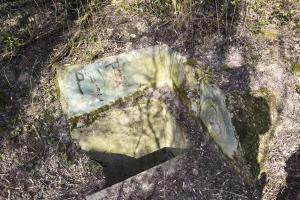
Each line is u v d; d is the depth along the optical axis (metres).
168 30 2.69
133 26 2.79
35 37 2.82
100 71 2.62
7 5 2.98
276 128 2.08
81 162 2.44
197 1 2.66
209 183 2.09
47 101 2.62
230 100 2.07
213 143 2.26
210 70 2.32
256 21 2.51
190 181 2.12
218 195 2.03
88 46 2.74
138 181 2.18
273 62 2.27
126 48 2.67
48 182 2.33
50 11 2.98
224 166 2.16
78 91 2.62
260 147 2.03
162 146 2.86
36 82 2.67
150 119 2.79
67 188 2.31
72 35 2.81
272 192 1.98
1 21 2.90
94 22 2.86
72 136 2.58
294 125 2.10
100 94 2.66
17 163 2.39
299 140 2.07
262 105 2.10
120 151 2.82
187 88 2.45
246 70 2.26
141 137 2.82
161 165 2.22
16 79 2.70
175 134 2.60
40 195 2.27
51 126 2.55
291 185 1.98
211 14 2.62
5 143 2.46
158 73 2.72
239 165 2.03
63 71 2.58
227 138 2.08
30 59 2.74
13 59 2.74
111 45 2.71
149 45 2.66
